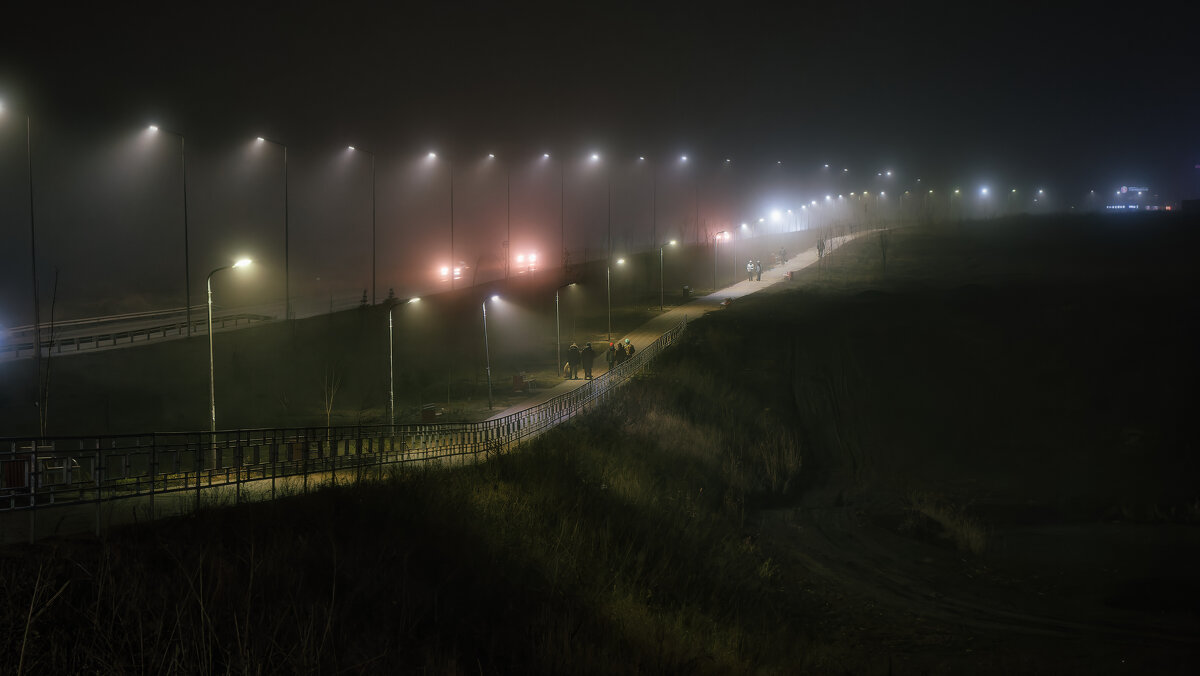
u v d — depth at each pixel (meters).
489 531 21.34
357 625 14.32
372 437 29.61
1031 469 42.69
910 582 27.06
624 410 43.34
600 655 16.12
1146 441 45.16
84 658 10.81
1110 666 19.89
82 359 45.72
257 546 15.77
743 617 22.86
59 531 15.90
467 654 14.87
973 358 57.19
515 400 51.22
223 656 11.67
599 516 26.30
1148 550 29.73
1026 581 26.95
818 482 41.88
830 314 68.06
